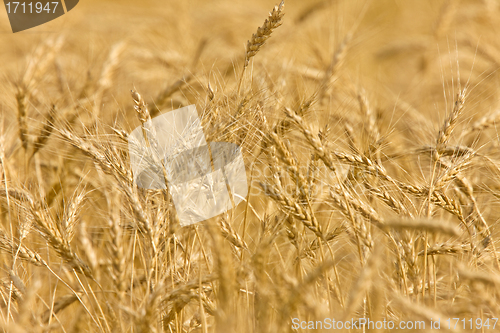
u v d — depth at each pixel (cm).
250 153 220
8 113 241
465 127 229
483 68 279
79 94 243
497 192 224
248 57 221
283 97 227
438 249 217
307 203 215
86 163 231
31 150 233
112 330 216
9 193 222
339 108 236
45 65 245
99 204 230
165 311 215
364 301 217
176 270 218
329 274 220
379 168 219
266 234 218
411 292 218
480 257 218
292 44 291
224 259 208
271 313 215
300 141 222
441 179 218
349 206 216
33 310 218
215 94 220
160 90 244
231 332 207
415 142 234
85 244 217
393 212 220
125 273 216
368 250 217
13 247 219
